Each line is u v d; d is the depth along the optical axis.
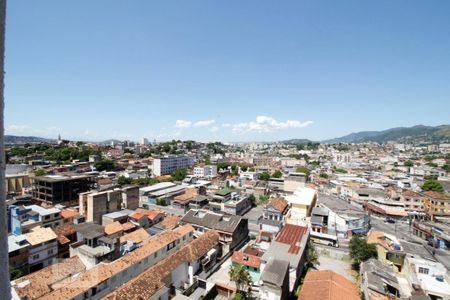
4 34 3.43
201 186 86.00
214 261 42.28
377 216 78.00
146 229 55.16
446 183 106.50
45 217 49.47
